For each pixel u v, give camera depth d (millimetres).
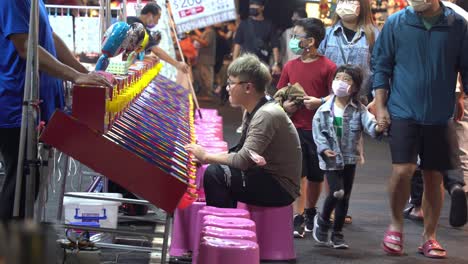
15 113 4906
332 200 6973
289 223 6410
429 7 6527
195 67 21672
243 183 6113
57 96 5383
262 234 6371
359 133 7047
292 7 15391
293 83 7719
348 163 7012
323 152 6938
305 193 7844
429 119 6664
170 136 5895
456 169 6773
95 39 9227
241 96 6062
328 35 8164
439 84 6672
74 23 9234
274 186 6180
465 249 7289
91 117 4453
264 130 5922
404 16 6766
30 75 4453
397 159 6707
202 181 6629
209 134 8352
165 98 7902
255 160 5828
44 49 4621
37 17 4434
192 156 5824
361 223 8336
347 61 8023
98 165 4477
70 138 4449
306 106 7211
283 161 6172
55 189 8656
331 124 6992
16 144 4930
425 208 6965
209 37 21406
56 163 8758
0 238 1757
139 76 6805
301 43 7602
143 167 4488
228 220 5594
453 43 6672
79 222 5457
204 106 20531
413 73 6680
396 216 6879
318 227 7184
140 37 6184
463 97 8688
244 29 14984
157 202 4508
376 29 8109
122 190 7383
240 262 5020
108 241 6555
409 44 6695
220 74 21797
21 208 4758
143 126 5680
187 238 6273
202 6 11328
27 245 1771
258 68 6043
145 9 10031
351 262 6594
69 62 5594
